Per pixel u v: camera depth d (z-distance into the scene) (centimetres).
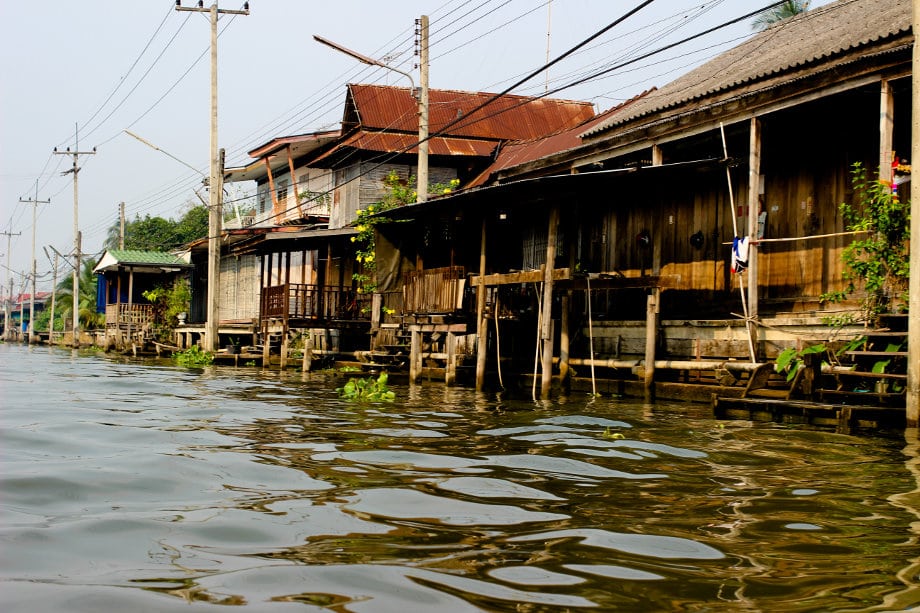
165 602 346
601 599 360
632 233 1714
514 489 602
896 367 1066
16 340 6844
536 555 426
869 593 374
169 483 591
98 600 347
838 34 1354
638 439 886
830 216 1341
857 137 1307
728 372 1266
